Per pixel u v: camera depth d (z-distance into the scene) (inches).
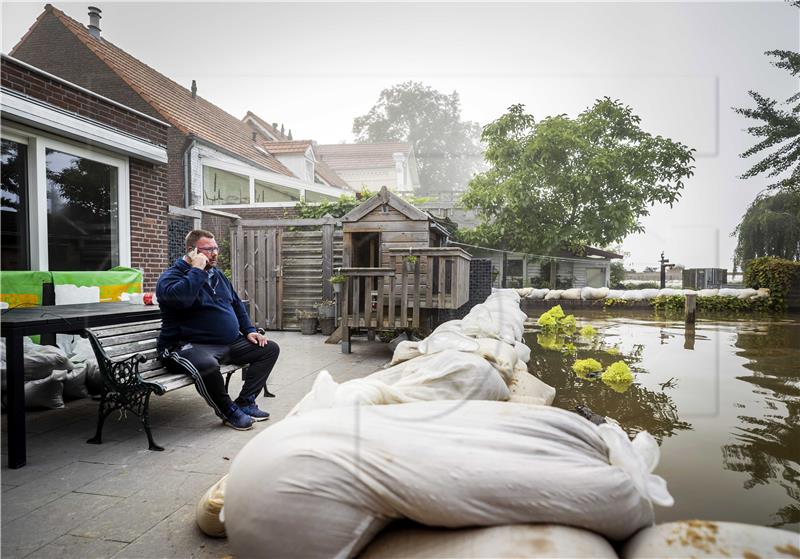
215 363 102.3
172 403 124.7
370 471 44.4
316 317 218.1
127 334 109.0
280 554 43.8
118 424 107.3
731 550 39.1
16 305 132.8
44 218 154.6
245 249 213.0
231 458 87.5
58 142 157.4
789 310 332.2
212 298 110.5
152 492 73.8
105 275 158.9
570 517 43.3
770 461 71.7
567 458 47.5
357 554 45.4
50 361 118.4
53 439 97.6
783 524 52.2
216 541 60.0
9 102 135.3
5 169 147.5
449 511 43.3
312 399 60.3
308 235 213.0
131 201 182.9
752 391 114.1
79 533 61.7
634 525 45.7
